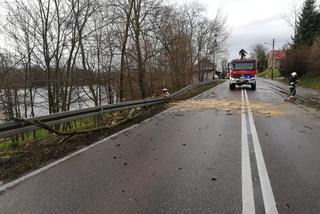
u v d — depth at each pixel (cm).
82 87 1984
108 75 2341
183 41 3741
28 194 485
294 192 476
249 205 432
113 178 545
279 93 2512
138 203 442
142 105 1485
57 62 1628
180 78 3659
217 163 623
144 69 2441
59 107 1736
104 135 924
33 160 676
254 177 541
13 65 1554
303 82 3731
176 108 1591
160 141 830
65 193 484
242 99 2008
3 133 684
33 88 1652
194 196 463
